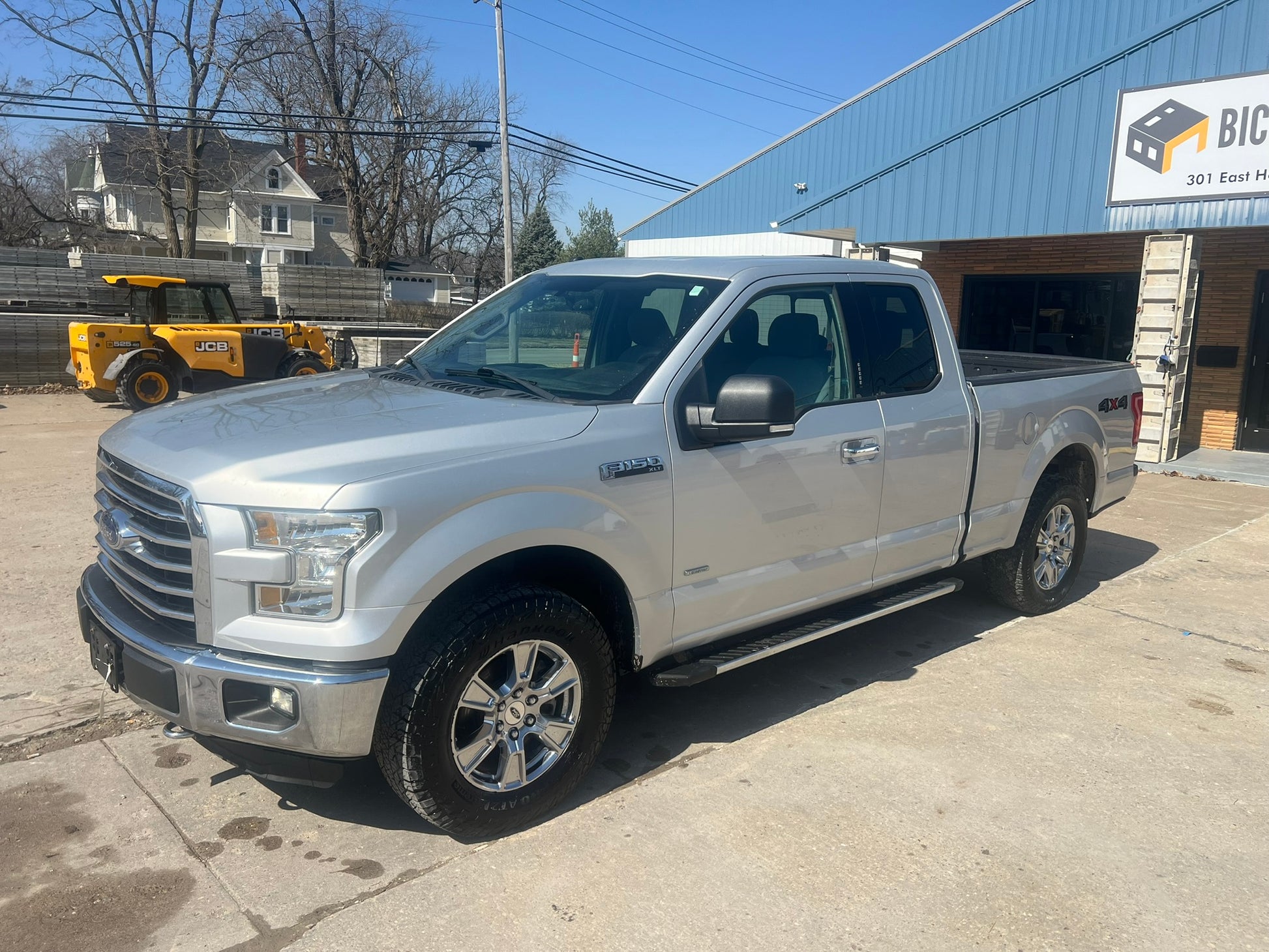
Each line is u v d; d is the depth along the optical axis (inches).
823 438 158.6
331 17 1556.3
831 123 707.4
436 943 106.3
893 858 124.6
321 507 109.7
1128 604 236.1
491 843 126.6
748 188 817.5
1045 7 504.4
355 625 110.4
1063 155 441.4
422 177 1988.2
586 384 144.6
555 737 131.7
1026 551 214.1
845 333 169.3
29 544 267.1
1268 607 235.1
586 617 131.0
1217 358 486.6
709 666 146.9
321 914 111.0
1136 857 126.4
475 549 117.2
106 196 1916.8
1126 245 509.0
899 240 506.6
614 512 131.6
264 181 2081.7
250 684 111.5
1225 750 158.1
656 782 143.6
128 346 615.2
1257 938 110.6
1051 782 145.9
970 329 582.6
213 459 116.3
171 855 122.6
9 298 794.8
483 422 127.5
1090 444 224.1
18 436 491.8
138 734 156.6
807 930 109.7
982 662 195.6
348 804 136.6
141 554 121.6
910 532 179.8
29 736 153.3
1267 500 369.4
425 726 116.2
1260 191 384.5
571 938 107.5
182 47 1301.7
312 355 694.5
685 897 115.3
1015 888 118.7
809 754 153.3
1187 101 398.6
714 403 145.9
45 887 115.4
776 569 155.7
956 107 577.0
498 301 183.2
